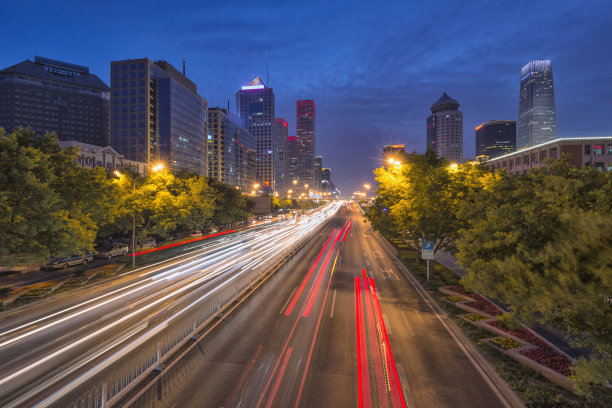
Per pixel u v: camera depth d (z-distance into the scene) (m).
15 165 17.20
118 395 10.16
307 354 13.48
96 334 15.35
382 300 20.98
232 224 79.19
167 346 13.79
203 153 174.38
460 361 12.95
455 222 22.47
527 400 10.09
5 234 17.14
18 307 19.11
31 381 11.36
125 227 37.53
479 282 7.88
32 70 179.62
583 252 5.56
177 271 29.91
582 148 60.56
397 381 11.50
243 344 14.40
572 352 13.28
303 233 65.44
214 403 10.15
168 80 139.50
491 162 85.94
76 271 28.86
